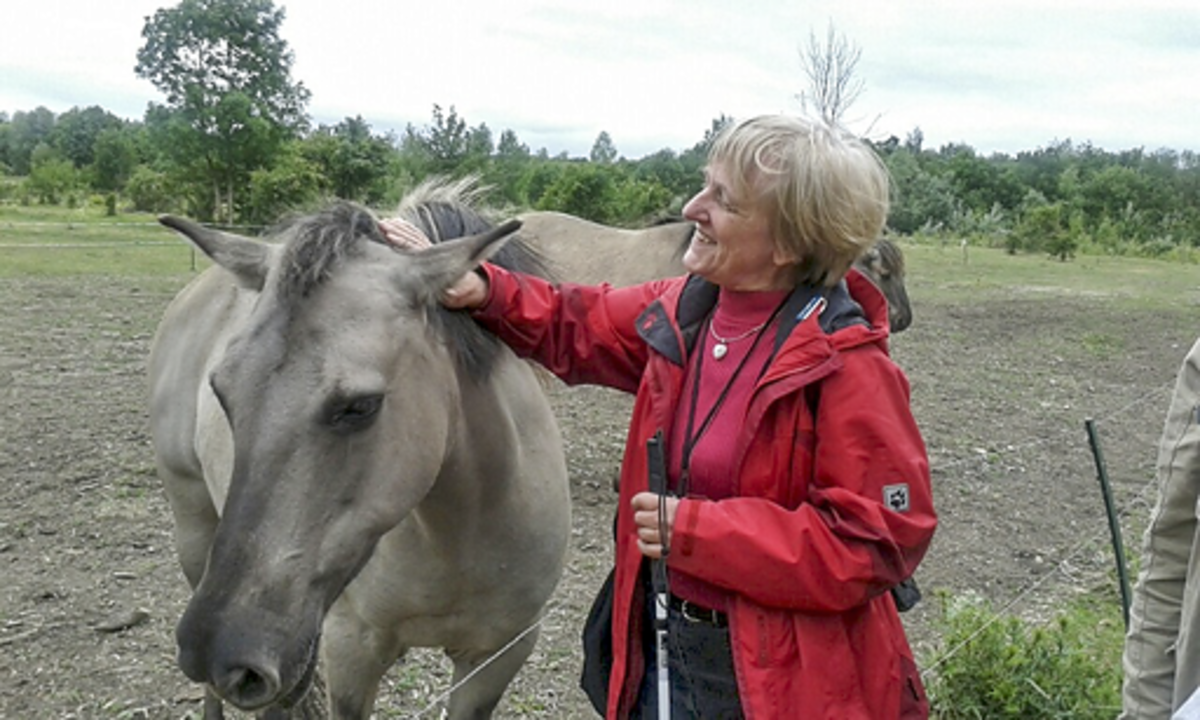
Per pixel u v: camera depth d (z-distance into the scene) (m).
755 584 1.65
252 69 28.31
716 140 1.79
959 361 11.34
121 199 39.81
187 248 21.05
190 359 3.28
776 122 1.72
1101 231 36.22
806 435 1.69
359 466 1.77
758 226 1.72
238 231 15.97
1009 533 5.64
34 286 14.25
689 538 1.66
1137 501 6.27
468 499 2.27
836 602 1.64
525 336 2.17
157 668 3.86
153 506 5.55
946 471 6.76
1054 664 3.48
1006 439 7.73
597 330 2.15
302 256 1.82
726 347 1.80
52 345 9.97
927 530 1.67
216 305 3.28
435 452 1.94
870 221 1.71
